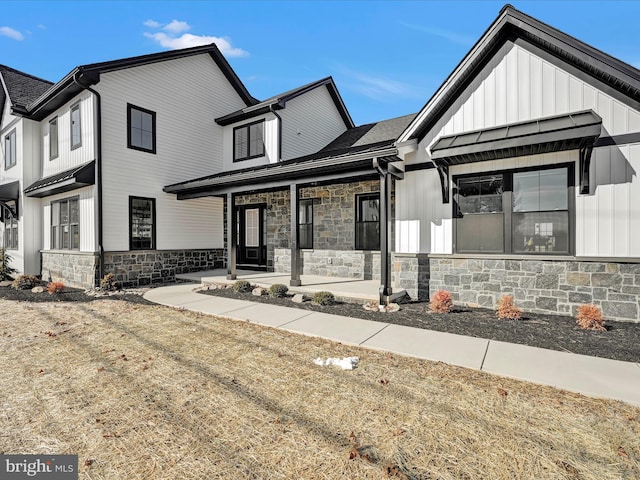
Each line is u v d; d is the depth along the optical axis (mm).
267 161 11367
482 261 6418
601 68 5078
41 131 11719
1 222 13516
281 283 8445
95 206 8992
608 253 5438
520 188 6180
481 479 2072
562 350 4184
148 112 10258
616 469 2154
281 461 2254
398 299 6879
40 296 8156
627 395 3057
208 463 2240
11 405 2965
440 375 3553
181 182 11109
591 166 5523
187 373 3625
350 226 9406
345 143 11648
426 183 7027
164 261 10500
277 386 3320
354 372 3650
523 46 6004
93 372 3650
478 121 6422
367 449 2369
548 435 2506
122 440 2482
